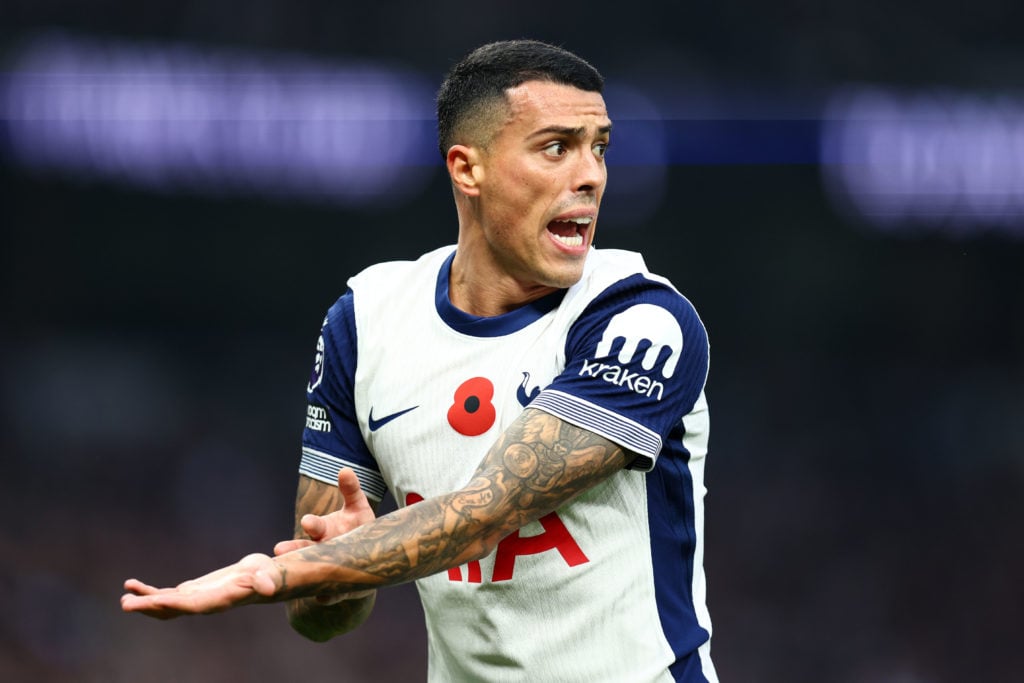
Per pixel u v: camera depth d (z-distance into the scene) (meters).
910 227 58.59
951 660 47.78
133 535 50.16
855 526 54.41
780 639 48.03
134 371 60.97
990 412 60.56
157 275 62.19
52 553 46.81
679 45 51.09
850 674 46.81
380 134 49.75
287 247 62.00
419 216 60.12
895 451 59.34
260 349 63.16
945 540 53.41
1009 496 56.06
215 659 42.38
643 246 60.19
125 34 47.34
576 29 50.59
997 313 61.94
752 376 62.69
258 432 59.41
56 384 59.44
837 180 56.16
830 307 62.72
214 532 51.72
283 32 48.53
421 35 49.47
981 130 50.84
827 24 50.41
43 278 60.69
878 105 50.91
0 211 58.62
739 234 60.28
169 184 54.69
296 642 43.88
